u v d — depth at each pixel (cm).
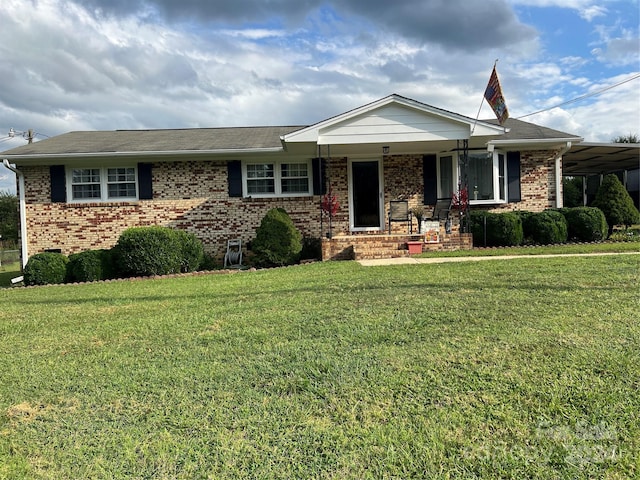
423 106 1133
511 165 1409
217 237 1352
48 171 1330
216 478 234
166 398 330
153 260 1076
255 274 948
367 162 1394
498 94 1266
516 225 1233
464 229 1247
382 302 580
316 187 1371
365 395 320
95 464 251
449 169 1383
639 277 664
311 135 1145
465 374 344
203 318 552
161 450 262
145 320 563
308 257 1273
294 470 238
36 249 1328
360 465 241
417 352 393
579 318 468
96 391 349
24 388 362
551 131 1450
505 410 290
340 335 451
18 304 741
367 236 1161
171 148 1320
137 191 1346
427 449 252
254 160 1366
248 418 295
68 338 502
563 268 771
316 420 289
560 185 1416
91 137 1530
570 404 294
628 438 254
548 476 226
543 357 368
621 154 1722
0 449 271
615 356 362
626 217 1402
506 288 626
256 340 451
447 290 634
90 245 1329
